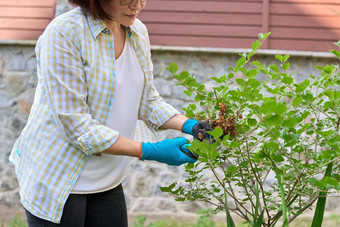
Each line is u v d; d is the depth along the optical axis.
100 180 1.89
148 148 1.74
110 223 2.02
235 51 5.31
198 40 5.58
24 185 1.82
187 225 4.84
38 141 1.79
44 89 1.80
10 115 5.41
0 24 5.63
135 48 1.93
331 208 5.13
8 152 5.39
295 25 5.57
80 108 1.72
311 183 1.71
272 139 1.71
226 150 1.75
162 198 5.29
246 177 1.97
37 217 1.81
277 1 5.59
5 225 4.91
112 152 1.73
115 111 1.87
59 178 1.78
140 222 4.49
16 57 5.43
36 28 5.62
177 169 5.30
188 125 1.93
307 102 1.85
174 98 5.36
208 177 4.96
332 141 1.62
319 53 5.27
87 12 1.77
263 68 1.94
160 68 5.39
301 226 4.54
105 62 1.78
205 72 5.38
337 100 1.75
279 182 1.60
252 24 5.56
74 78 1.71
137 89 1.94
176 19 5.59
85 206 1.88
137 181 5.32
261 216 1.80
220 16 5.58
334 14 5.54
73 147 1.78
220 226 4.61
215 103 1.93
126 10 1.71
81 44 1.73
